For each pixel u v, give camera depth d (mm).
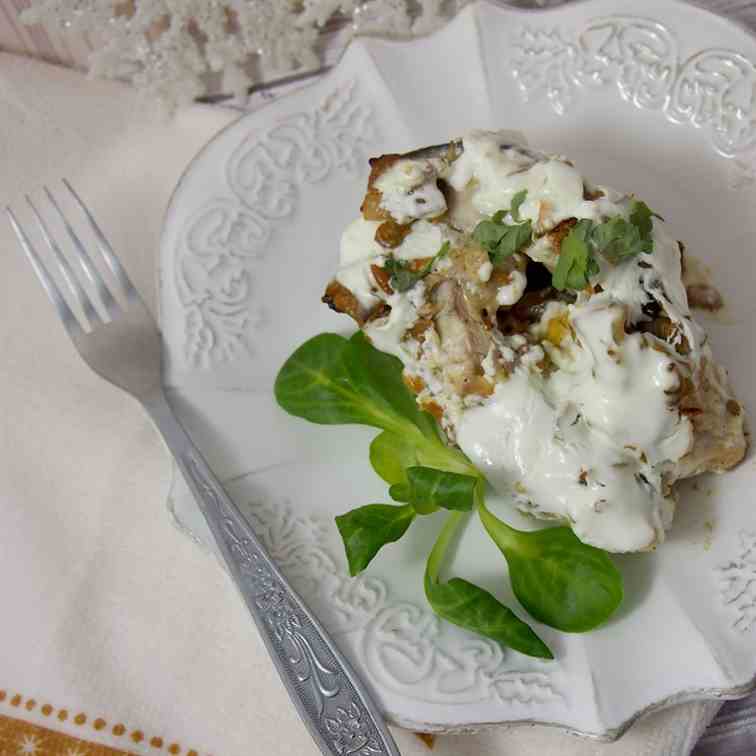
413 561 494
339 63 549
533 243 481
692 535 481
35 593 516
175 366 525
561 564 479
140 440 532
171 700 501
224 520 496
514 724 471
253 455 512
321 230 541
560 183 480
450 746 488
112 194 566
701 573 477
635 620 475
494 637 473
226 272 534
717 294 506
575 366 475
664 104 527
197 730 498
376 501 505
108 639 509
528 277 489
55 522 524
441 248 490
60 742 500
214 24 582
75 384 542
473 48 543
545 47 540
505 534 485
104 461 530
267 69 589
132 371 525
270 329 531
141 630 509
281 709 498
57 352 547
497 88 543
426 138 542
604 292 472
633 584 479
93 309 532
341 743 468
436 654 479
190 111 577
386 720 474
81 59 592
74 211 565
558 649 475
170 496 503
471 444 483
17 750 500
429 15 582
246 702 499
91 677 505
